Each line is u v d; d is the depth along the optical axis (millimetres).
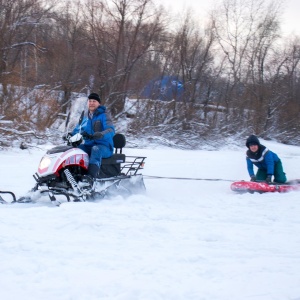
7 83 19031
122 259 4164
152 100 27125
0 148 15688
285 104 34625
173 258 4266
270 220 6336
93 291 3342
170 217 6070
